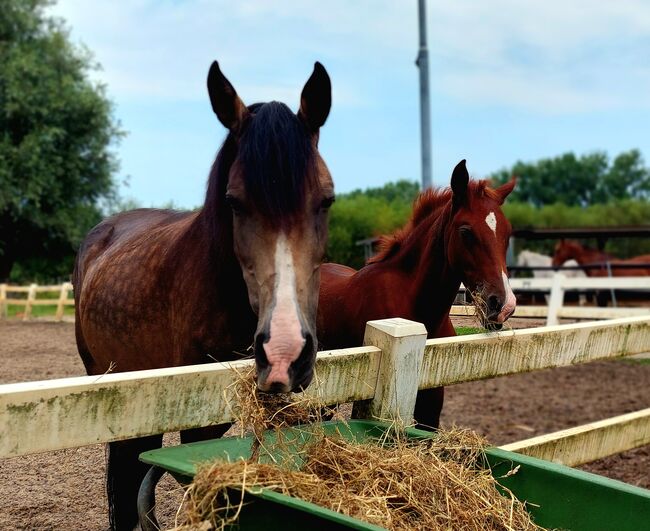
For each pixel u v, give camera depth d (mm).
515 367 2756
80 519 3164
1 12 23797
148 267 2797
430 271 3752
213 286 2402
